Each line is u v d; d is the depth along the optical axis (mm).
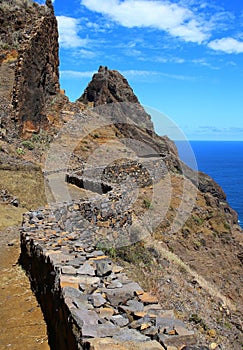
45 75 33625
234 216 34250
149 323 4426
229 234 26984
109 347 3734
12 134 27406
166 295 12125
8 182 18188
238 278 21812
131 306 4855
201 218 26828
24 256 9289
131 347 3781
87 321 4305
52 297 6012
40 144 27797
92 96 43406
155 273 13117
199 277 17188
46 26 34188
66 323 4801
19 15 35750
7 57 33562
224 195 36906
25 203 17188
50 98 33625
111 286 5469
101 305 4836
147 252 14094
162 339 4031
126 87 44344
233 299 18719
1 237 12289
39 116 30672
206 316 12609
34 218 10500
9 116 28531
